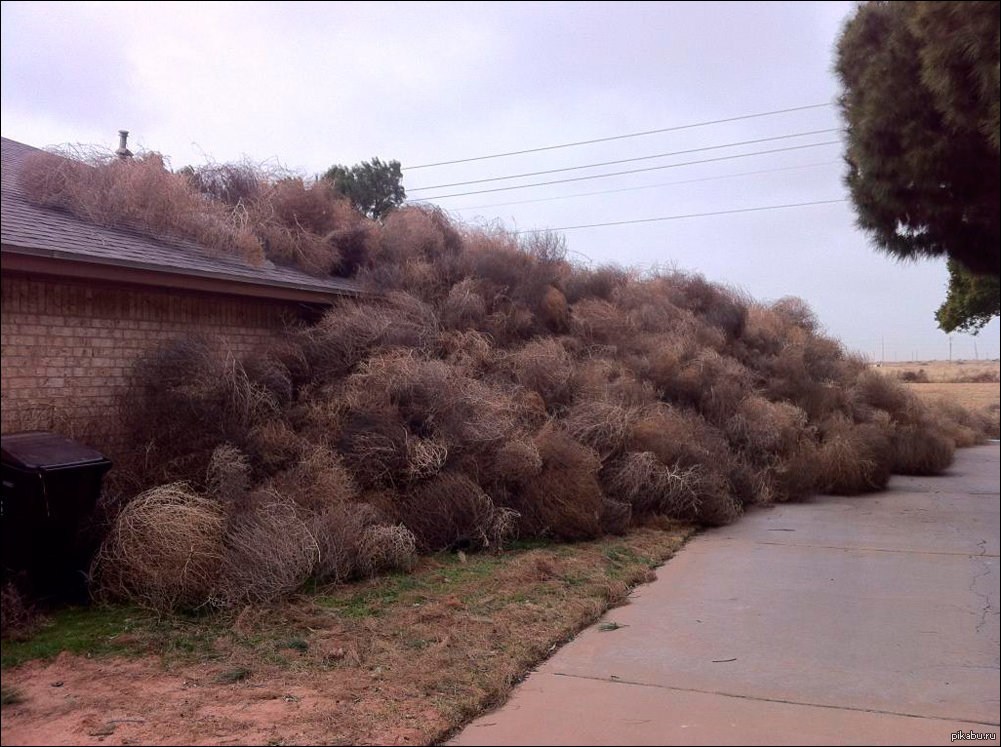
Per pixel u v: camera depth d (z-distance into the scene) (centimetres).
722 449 1293
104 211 1080
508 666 570
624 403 1255
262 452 902
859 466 1420
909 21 947
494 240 1620
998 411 2806
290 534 736
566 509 977
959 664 578
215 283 1001
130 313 936
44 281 836
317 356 1119
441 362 1139
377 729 470
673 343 1598
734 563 897
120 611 668
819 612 707
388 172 3281
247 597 680
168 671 554
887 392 1923
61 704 500
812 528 1103
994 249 1088
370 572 786
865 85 1052
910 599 745
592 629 667
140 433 883
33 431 739
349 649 594
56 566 682
